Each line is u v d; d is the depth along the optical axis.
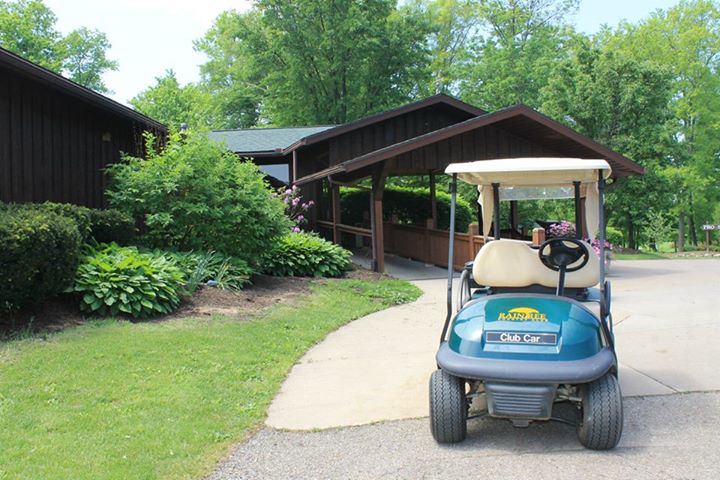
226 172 10.12
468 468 3.72
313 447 4.10
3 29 29.81
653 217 25.38
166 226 9.49
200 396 4.89
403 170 15.71
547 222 15.18
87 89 9.43
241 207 9.71
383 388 5.35
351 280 11.23
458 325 4.24
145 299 7.23
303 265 11.27
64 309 6.98
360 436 4.29
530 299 4.33
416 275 13.04
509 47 32.03
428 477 3.62
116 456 3.75
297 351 6.55
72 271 6.87
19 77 9.09
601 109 22.22
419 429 4.40
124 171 9.90
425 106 15.59
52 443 3.87
